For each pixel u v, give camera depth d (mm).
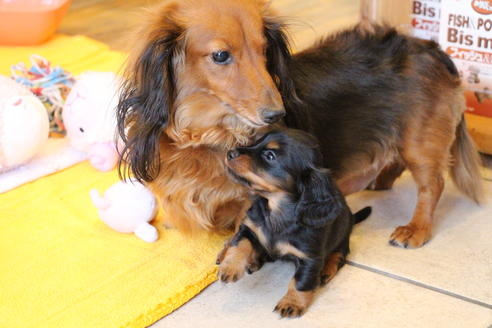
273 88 982
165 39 994
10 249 1122
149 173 1056
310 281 1020
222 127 1036
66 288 1056
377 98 1119
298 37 1684
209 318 1020
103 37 1763
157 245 1131
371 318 1012
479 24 1271
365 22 1209
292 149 1006
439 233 1150
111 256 1108
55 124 1389
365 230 1160
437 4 1310
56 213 1196
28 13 1602
